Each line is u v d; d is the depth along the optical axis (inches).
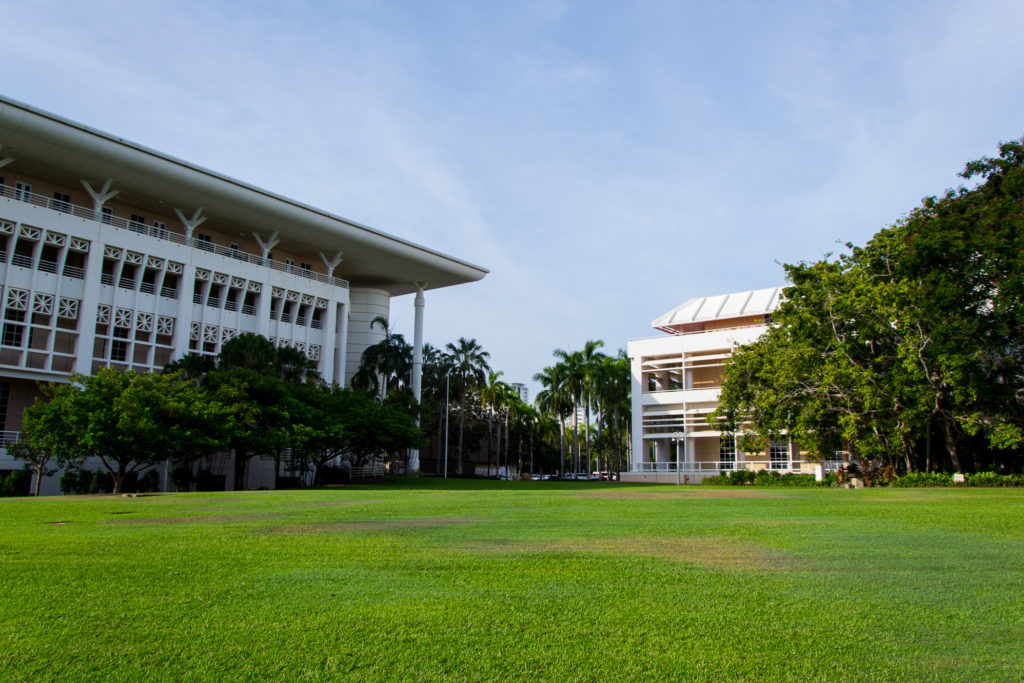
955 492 1009.5
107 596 239.5
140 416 1355.8
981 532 425.1
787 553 337.7
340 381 2400.3
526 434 3595.0
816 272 1555.1
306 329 2313.0
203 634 196.9
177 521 506.0
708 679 165.2
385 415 1946.4
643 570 290.5
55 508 647.8
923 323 1302.9
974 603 232.4
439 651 183.6
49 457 1518.2
